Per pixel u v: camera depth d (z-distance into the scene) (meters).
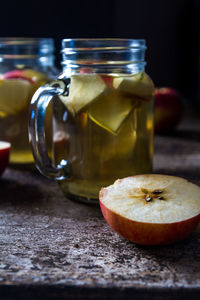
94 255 0.37
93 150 0.44
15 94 0.54
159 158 0.61
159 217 0.37
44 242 0.40
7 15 1.06
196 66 1.13
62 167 0.46
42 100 0.45
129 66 0.45
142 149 0.46
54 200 0.48
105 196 0.40
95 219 0.44
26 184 0.53
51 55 0.58
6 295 0.34
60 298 0.34
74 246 0.39
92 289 0.34
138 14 1.11
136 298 0.33
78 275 0.35
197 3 1.09
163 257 0.37
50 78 0.56
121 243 0.39
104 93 0.43
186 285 0.34
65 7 1.08
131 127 0.44
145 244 0.38
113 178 0.45
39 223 0.43
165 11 1.12
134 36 1.12
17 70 0.55
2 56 0.56
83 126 0.44
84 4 1.09
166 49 1.14
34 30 1.08
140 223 0.36
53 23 1.09
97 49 0.44
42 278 0.34
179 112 0.75
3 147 0.53
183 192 0.40
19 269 0.36
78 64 0.44
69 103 0.44
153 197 0.39
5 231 0.41
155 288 0.33
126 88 0.43
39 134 0.45
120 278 0.34
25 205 0.47
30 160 0.56
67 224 0.43
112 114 0.44
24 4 1.06
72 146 0.45
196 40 1.12
